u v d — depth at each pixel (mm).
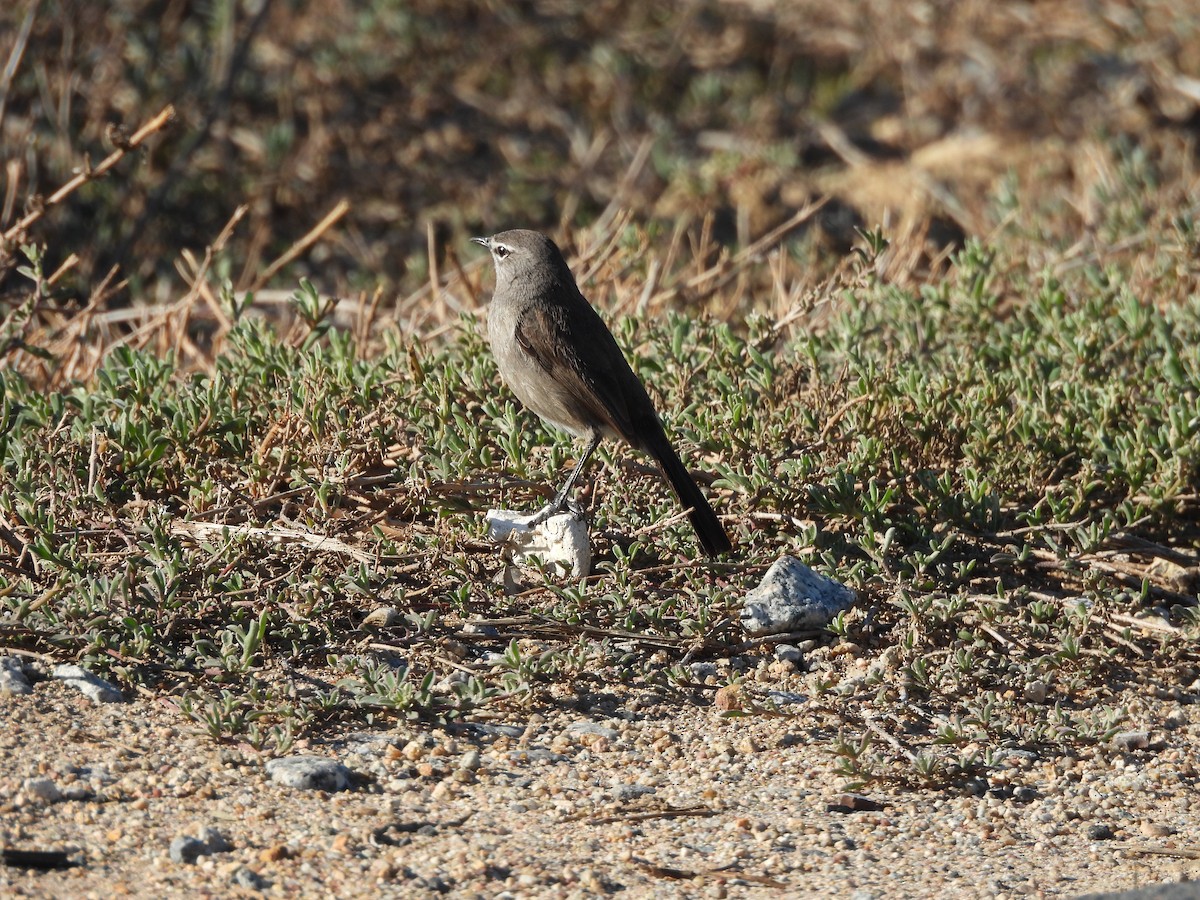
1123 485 11664
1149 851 7848
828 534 10797
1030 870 7562
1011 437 11758
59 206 18953
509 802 7945
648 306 14594
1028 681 9641
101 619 8852
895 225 21219
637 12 25938
